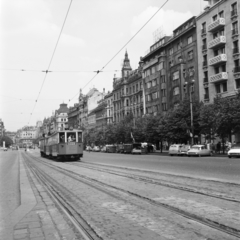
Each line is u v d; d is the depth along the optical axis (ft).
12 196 36.52
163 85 209.56
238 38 142.72
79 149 109.09
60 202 30.25
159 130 162.81
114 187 38.50
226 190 33.32
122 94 286.66
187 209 24.20
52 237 18.61
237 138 143.13
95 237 18.25
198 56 171.53
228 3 148.15
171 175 50.75
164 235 17.70
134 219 21.85
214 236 17.25
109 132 255.91
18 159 152.46
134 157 133.80
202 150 126.11
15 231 20.36
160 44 217.77
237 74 142.72
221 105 122.31
